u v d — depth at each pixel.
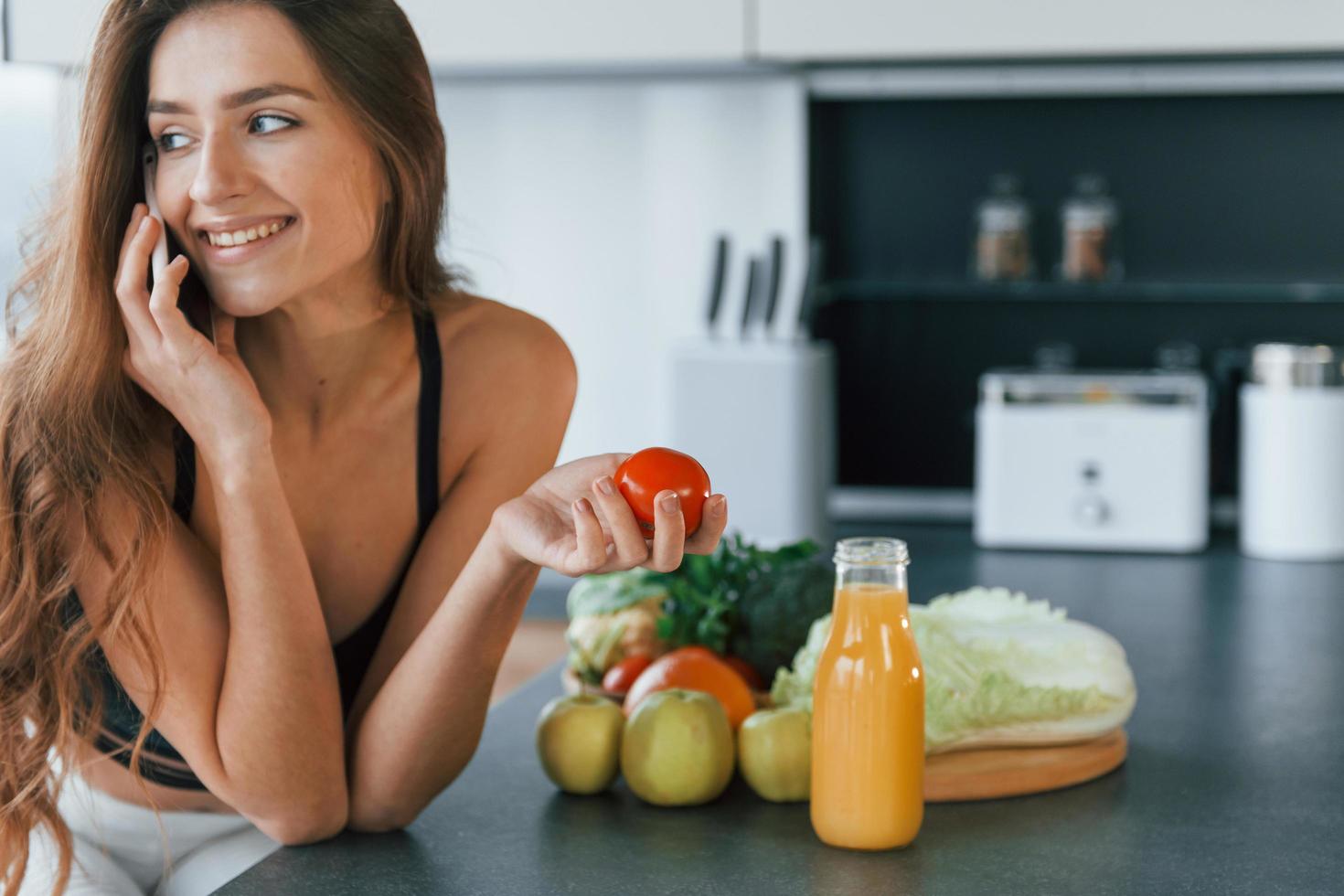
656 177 2.66
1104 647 1.23
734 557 1.39
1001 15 2.31
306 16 1.03
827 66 2.57
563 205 2.69
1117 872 1.00
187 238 1.05
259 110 1.02
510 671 2.21
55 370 1.06
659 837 1.08
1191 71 2.54
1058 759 1.19
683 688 1.18
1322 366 2.44
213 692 1.08
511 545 1.00
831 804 1.04
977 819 1.11
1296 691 1.54
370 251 1.15
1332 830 1.08
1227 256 2.73
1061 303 2.80
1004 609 1.30
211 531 1.16
